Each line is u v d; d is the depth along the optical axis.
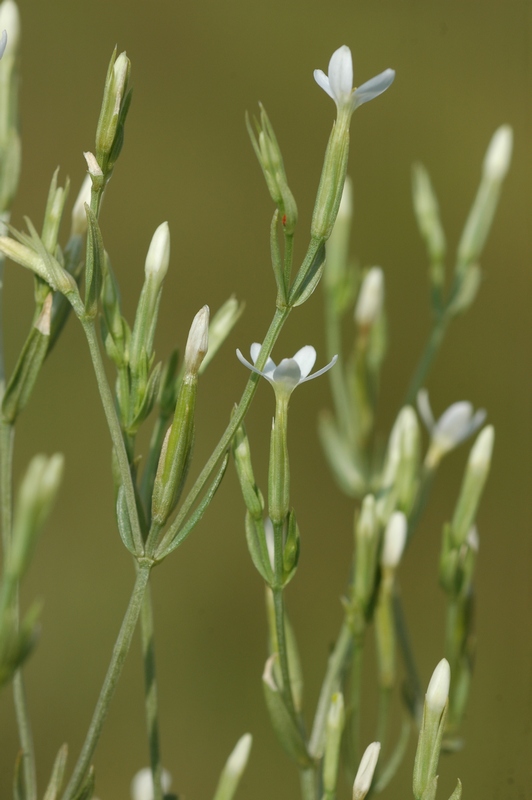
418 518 0.26
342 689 0.25
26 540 0.21
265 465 0.52
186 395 0.22
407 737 0.25
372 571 0.25
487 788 0.30
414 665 0.26
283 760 0.46
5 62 0.24
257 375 0.23
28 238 0.23
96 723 0.22
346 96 0.23
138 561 0.23
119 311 0.23
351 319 0.47
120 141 0.23
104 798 0.42
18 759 0.23
